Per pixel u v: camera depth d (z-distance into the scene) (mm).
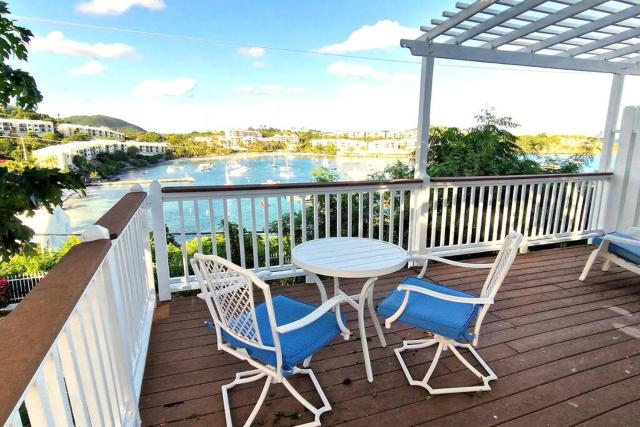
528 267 3904
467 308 1950
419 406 1843
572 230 4863
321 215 4996
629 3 2992
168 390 1958
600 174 4543
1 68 4254
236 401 1877
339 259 2219
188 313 2869
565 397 1911
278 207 3342
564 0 2900
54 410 912
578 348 2371
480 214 4102
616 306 2986
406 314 1888
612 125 4645
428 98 3666
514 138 5891
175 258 4594
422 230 3869
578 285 3422
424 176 3748
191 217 4625
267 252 3381
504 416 1775
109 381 1457
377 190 3615
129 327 1943
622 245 3369
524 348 2365
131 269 2088
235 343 1637
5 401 541
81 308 1197
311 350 1618
